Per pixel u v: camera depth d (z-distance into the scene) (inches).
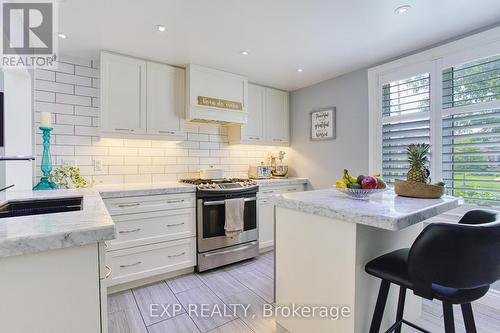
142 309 76.1
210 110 113.5
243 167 142.6
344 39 89.0
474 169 84.7
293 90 148.0
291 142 150.0
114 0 65.9
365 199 59.8
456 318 71.9
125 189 87.7
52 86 94.0
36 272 26.6
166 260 94.2
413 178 64.9
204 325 68.8
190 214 99.5
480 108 82.7
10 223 30.3
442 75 91.2
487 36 80.1
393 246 59.5
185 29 81.4
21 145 79.4
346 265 51.8
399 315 55.7
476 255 37.4
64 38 85.0
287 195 67.3
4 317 25.5
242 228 107.6
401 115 102.8
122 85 97.6
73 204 55.0
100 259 30.0
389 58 105.2
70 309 28.3
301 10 71.8
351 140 119.6
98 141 102.7
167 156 118.4
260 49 96.4
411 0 67.8
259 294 84.7
